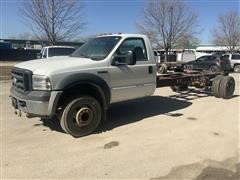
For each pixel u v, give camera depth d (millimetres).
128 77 6918
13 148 5461
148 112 8227
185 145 5668
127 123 7102
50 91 5672
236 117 7828
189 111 8430
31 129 6570
